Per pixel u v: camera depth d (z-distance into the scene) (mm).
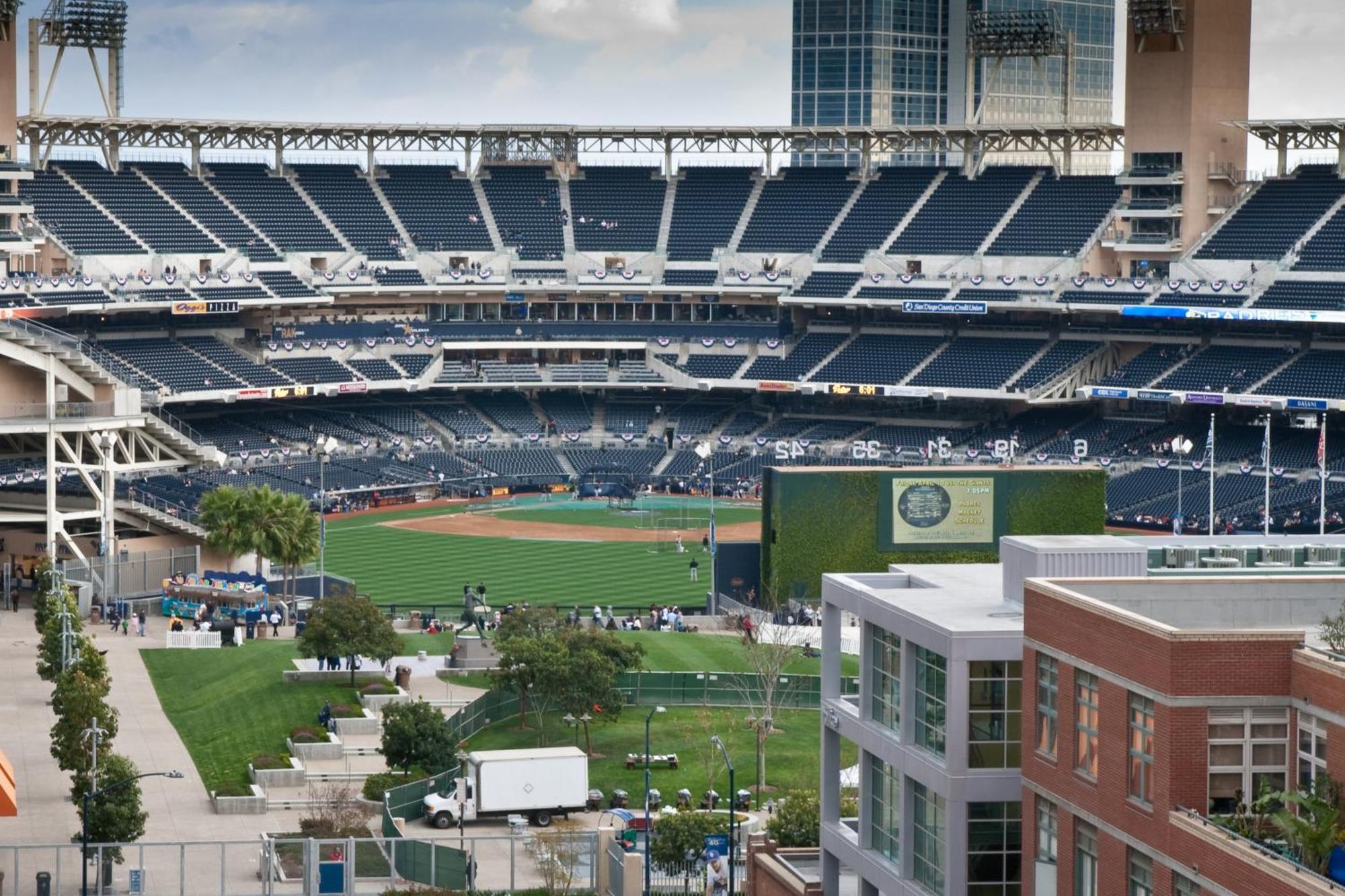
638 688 120250
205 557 160625
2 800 82688
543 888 86125
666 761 106625
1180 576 69500
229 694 119750
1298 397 179125
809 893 76438
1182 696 52781
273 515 149375
